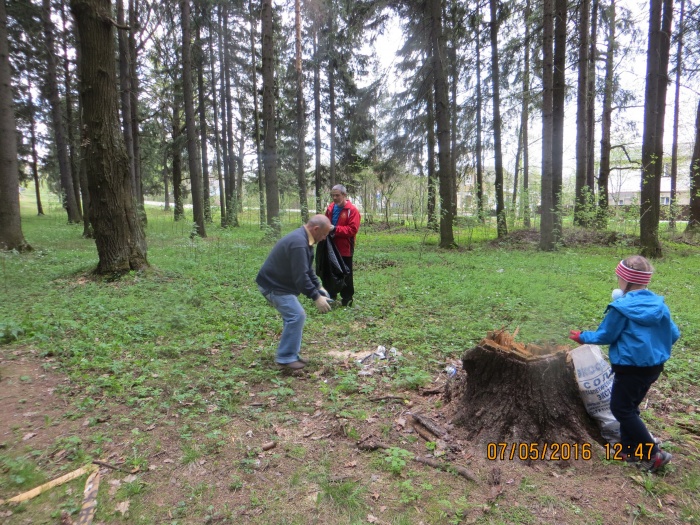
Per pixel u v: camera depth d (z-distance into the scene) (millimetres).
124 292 7066
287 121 26859
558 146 12797
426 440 3018
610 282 7781
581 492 2508
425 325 5531
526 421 2902
